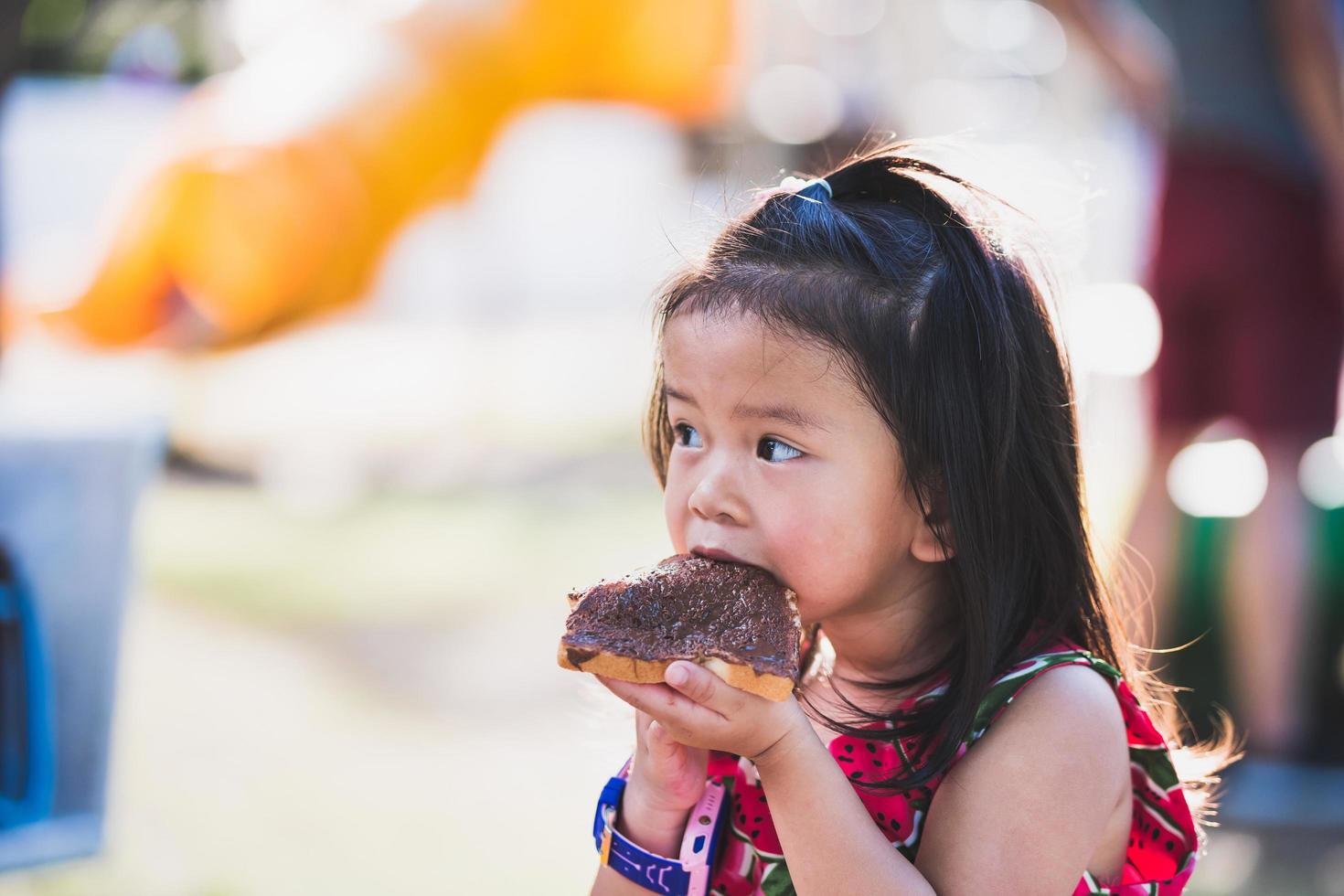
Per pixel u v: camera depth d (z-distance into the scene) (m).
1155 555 3.62
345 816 3.33
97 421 2.47
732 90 9.18
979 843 1.30
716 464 1.33
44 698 2.42
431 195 8.16
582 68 8.49
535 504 7.04
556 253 14.10
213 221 7.25
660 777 1.42
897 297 1.32
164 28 10.64
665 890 1.42
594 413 9.70
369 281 7.97
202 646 4.75
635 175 13.86
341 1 8.54
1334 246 3.30
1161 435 3.58
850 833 1.25
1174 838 1.42
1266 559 3.36
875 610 1.41
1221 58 3.33
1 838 2.37
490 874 3.01
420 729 3.99
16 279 7.68
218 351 7.66
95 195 9.83
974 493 1.35
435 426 9.14
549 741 3.90
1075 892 1.36
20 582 2.39
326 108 7.76
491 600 5.32
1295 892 2.84
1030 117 11.03
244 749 3.80
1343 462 4.02
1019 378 1.40
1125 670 1.54
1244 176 3.33
